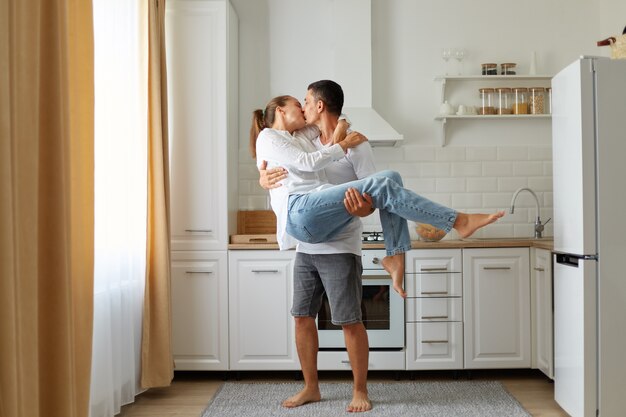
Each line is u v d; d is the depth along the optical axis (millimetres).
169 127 4375
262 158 3348
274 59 4949
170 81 4375
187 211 4336
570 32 4992
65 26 2396
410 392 3947
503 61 4980
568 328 3273
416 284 4258
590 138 3062
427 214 2896
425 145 4953
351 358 3605
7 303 1946
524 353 4250
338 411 3547
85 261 2762
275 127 3529
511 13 4988
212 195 4340
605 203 3051
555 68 4980
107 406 3244
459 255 4262
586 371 3057
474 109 4859
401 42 4977
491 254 4262
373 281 4246
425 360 4242
